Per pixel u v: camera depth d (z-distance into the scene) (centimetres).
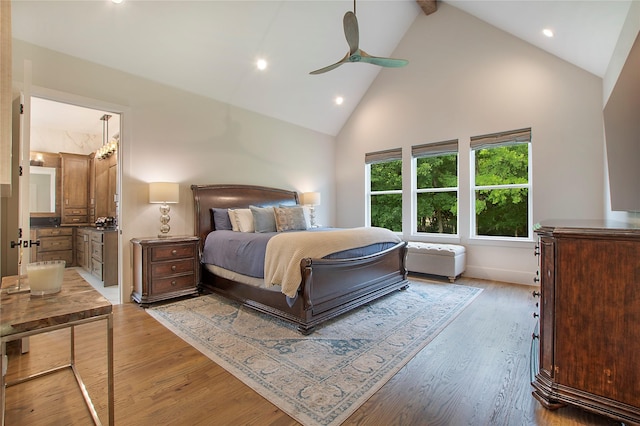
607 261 144
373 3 425
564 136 381
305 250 260
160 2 302
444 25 477
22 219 217
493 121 434
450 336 248
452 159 492
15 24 267
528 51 405
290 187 541
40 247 515
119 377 189
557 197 386
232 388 177
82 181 568
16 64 275
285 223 407
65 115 469
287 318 263
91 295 136
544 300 164
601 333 145
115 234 434
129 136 349
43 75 290
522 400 165
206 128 421
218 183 434
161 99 375
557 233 156
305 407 160
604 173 352
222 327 267
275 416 153
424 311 307
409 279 441
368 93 573
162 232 365
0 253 237
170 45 342
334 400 166
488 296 356
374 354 218
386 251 348
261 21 364
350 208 607
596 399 146
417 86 509
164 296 336
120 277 343
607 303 144
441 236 485
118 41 316
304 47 422
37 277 134
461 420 149
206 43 358
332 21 408
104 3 283
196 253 365
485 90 440
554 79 387
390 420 150
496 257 432
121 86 342
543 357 164
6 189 151
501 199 441
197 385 180
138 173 356
